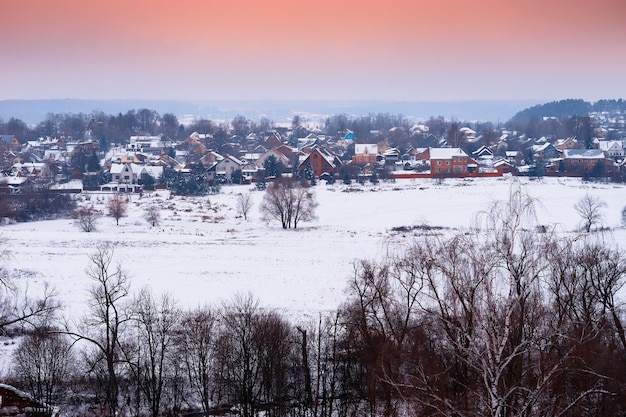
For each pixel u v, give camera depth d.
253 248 136.00
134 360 71.88
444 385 47.69
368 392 61.78
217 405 67.81
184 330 75.00
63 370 69.12
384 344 58.53
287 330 73.00
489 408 36.44
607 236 122.31
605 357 51.22
